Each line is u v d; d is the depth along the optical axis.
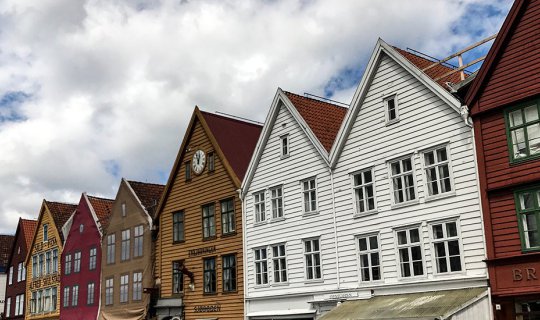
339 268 26.61
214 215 33.88
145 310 37.59
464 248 22.05
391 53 25.33
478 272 21.52
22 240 57.88
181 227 36.19
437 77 26.31
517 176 20.84
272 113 31.27
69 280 46.91
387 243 24.73
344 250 26.52
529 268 20.03
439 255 22.95
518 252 20.45
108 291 41.75
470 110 22.41
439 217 22.95
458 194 22.47
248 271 31.17
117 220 42.25
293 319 28.47
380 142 25.61
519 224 20.53
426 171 23.78
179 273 35.72
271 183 30.83
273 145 31.19
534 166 20.47
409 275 23.83
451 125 23.00
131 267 39.75
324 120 30.62
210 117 35.66
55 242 50.12
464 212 22.20
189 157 36.38
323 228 27.66
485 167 21.77
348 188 26.77
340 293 26.34
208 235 34.09
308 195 28.95
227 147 34.34
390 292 24.36
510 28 21.59
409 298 23.02
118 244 41.62
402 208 24.36
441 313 19.97
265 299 29.98
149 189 42.78
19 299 55.75
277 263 29.92
